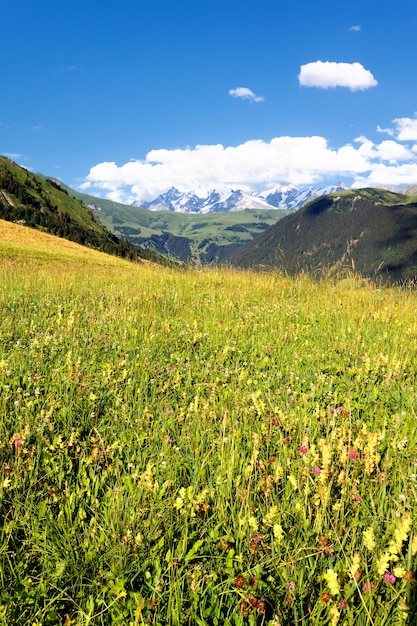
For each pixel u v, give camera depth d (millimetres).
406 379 5621
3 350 6113
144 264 19500
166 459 3684
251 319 8711
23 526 2955
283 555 2656
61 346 6527
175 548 2838
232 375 5777
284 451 3607
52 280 13586
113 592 2479
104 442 3951
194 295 11172
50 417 4301
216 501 3176
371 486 3068
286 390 5266
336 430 3867
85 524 3010
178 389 5242
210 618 2389
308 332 7895
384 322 8469
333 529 2791
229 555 2682
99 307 9359
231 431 4066
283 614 2357
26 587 2539
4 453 3707
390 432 4074
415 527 2678
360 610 2262
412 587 2215
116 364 5758
